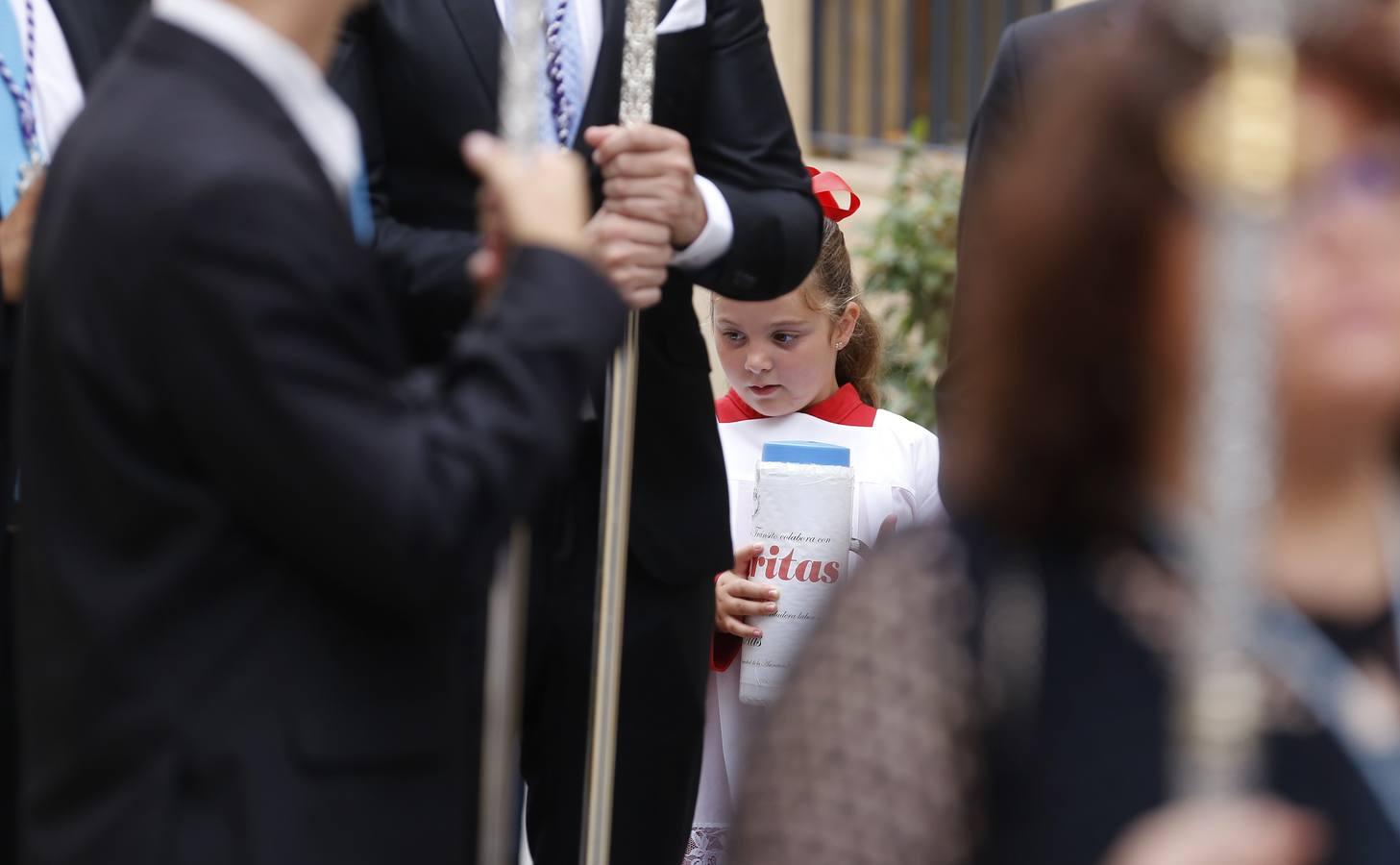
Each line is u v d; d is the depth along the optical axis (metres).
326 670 6.53
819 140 24.91
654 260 9.68
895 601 4.66
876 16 24.45
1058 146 4.52
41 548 6.61
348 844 6.51
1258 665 4.44
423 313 10.16
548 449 6.59
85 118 6.71
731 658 12.91
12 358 10.08
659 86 10.56
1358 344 4.28
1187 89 4.32
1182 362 4.41
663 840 11.07
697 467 11.03
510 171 6.96
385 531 6.23
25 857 6.87
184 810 6.42
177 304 6.16
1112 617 4.49
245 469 6.22
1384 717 4.44
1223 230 3.87
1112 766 4.38
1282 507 4.65
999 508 4.64
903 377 20.19
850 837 4.44
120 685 6.42
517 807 12.14
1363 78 4.21
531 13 7.00
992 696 4.51
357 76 10.44
